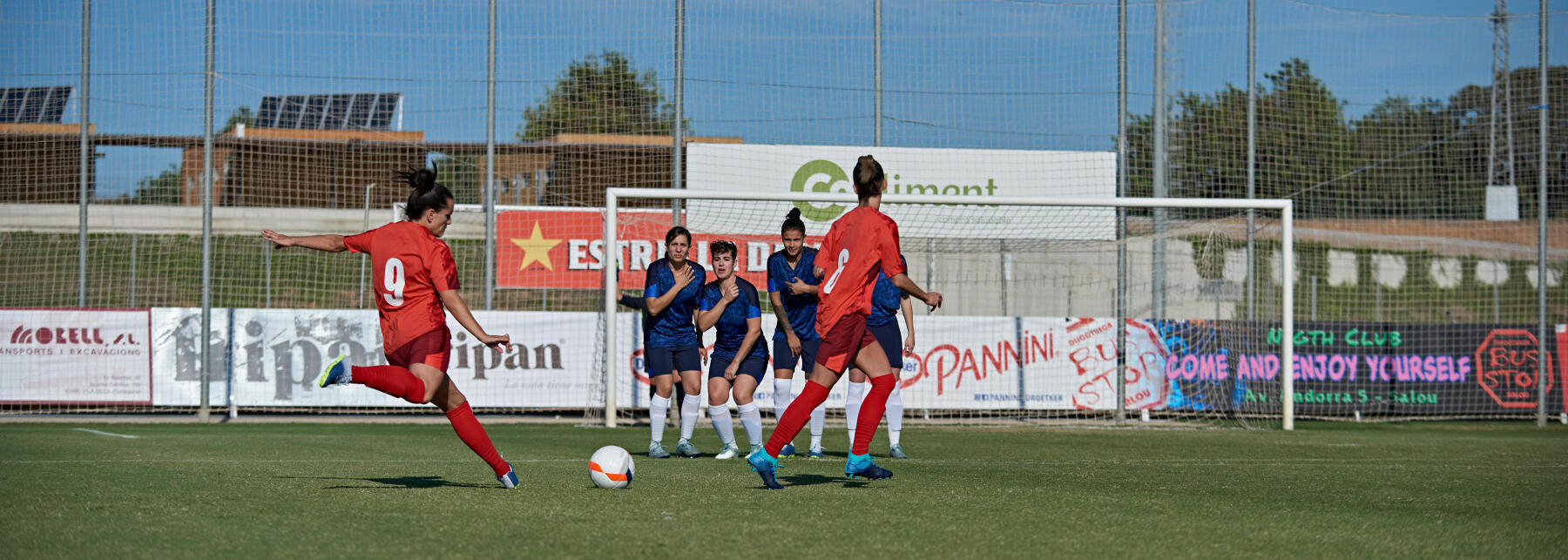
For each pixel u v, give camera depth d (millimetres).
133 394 11562
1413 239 18984
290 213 16344
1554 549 3588
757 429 7105
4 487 5039
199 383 11648
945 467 6594
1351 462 7234
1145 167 12914
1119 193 12859
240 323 11727
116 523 3840
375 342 11883
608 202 10797
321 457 7035
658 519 3984
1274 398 12438
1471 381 12617
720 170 12672
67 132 13562
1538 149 13281
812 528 3811
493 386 11703
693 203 12648
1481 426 12141
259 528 3729
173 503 4406
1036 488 5238
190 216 16375
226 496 4668
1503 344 12695
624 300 7676
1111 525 3961
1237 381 12398
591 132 12586
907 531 3756
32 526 3758
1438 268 19266
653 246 12906
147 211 16109
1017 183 12992
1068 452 8023
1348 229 19656
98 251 15836
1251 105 13008
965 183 12938
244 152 16094
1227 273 13203
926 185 12898
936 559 3252
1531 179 13664
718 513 4164
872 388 5328
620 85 12672
